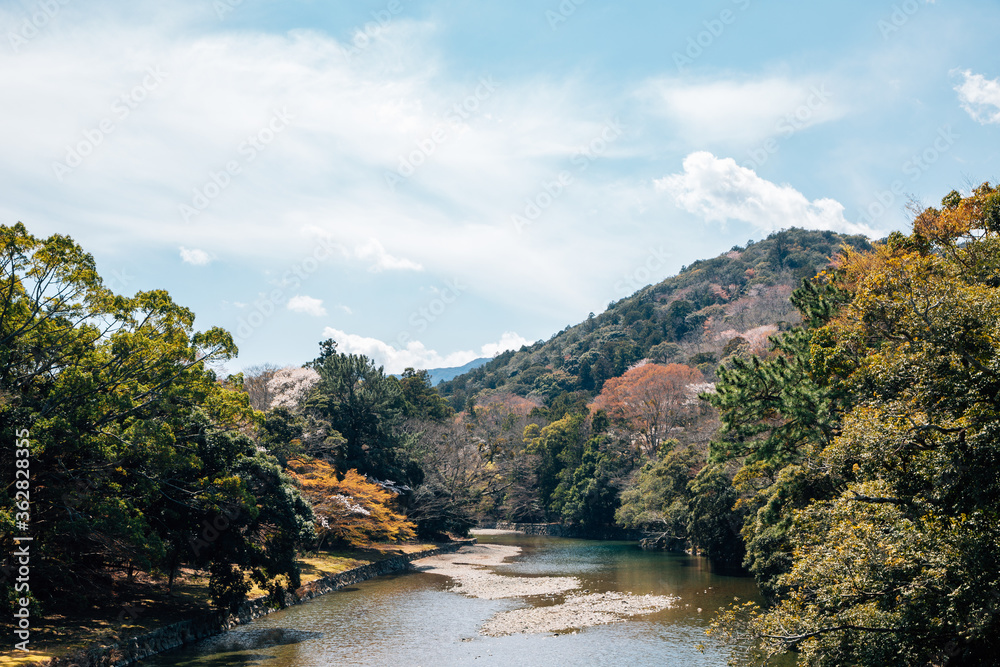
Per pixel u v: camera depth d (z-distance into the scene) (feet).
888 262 74.02
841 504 49.96
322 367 217.15
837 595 44.57
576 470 293.02
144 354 82.69
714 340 377.91
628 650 82.48
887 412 44.88
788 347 92.02
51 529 75.61
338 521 155.63
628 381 317.83
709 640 87.15
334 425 201.57
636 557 194.18
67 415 74.23
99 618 81.76
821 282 94.27
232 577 91.66
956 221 69.00
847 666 44.98
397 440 223.71
